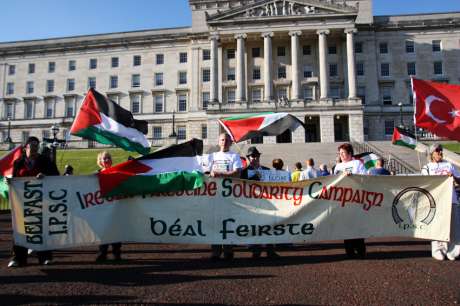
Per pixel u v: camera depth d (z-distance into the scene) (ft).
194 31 213.66
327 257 26.84
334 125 182.60
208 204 24.97
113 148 169.37
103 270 22.94
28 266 24.27
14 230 22.90
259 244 26.91
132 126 34.19
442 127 32.68
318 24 179.32
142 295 17.79
